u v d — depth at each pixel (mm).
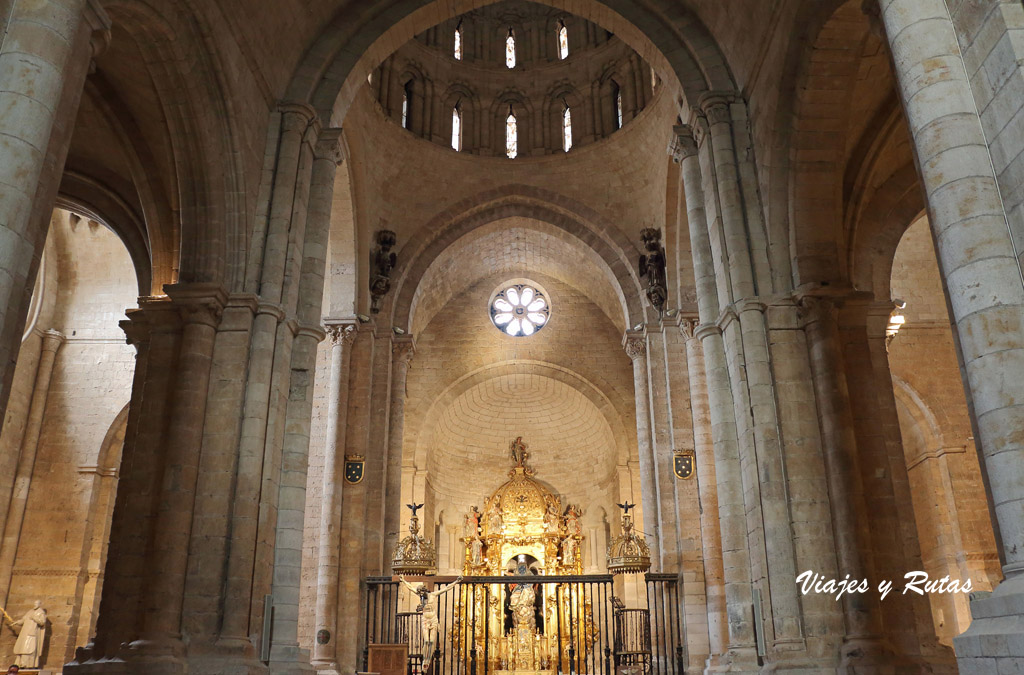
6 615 28344
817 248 15836
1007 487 7328
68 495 30141
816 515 14375
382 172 29219
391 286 29016
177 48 14859
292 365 16797
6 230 8328
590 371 34906
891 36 9070
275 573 15492
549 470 36844
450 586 23703
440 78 31547
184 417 14883
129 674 12867
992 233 7918
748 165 16922
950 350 29344
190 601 14031
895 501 15516
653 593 25625
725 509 15617
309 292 17312
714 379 16531
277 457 15750
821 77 15109
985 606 7434
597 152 30297
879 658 13195
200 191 16000
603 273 31625
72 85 10102
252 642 14297
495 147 31688
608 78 31266
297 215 17312
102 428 30906
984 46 8266
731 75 18250
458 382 34844
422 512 32469
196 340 15398
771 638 13984
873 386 16031
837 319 15562
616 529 34031
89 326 32094
